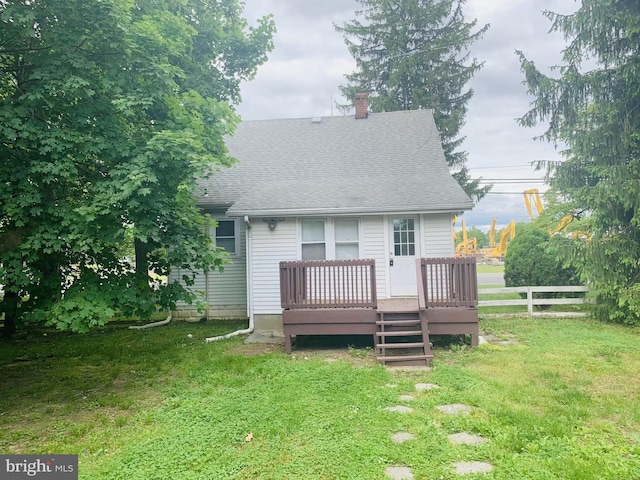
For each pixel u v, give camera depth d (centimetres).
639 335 867
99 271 670
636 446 389
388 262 1004
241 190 1191
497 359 711
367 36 2284
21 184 576
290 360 764
